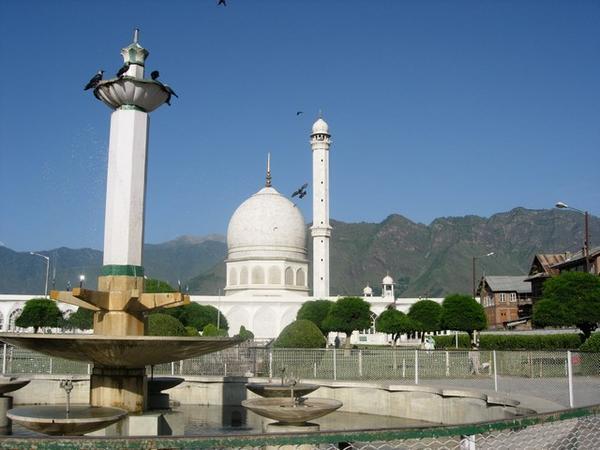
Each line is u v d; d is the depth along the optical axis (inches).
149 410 791.7
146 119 842.8
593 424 366.3
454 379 1215.6
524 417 267.4
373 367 1266.0
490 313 3784.5
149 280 2834.6
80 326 2721.5
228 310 3634.4
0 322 3444.9
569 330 2427.4
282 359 1323.8
